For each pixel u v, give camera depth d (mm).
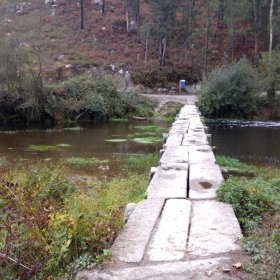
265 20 49562
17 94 30859
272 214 5445
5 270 3654
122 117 35781
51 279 3510
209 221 4859
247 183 6340
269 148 20875
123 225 4715
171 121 33688
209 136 15492
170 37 51469
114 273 3434
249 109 36031
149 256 3822
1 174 11758
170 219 4957
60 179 9539
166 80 45281
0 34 31453
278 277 3227
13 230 4469
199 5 58000
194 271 3463
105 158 17766
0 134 25516
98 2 59500
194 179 7348
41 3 58219
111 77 38000
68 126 30266
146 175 13672
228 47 49438
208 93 35469
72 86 34781
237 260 3678
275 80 36250
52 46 48688
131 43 51188
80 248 3861
